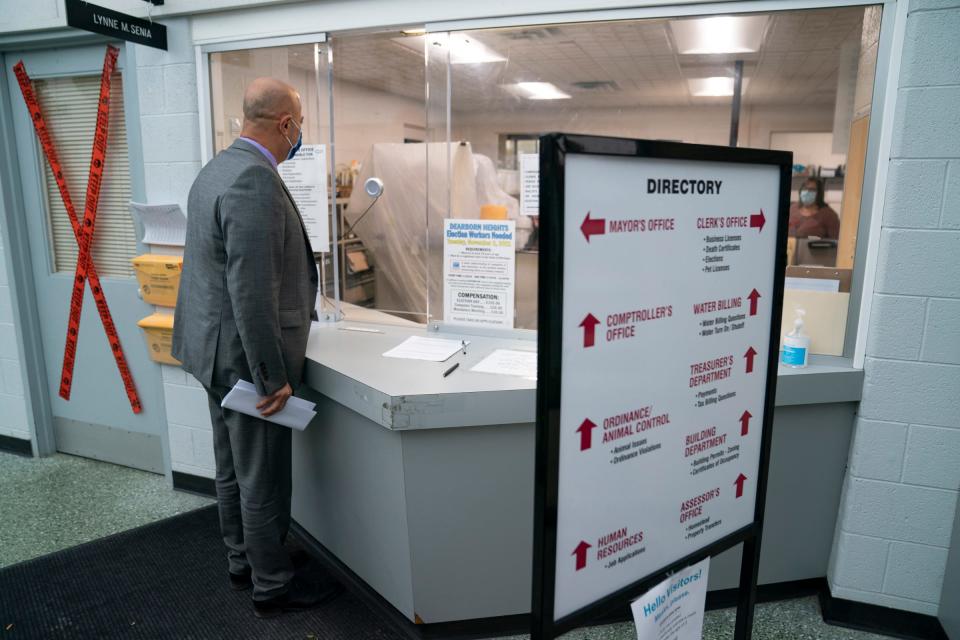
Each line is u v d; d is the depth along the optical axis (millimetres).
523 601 1855
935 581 1840
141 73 2496
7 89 2832
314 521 2223
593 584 917
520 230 2504
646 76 5055
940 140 1636
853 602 1917
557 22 1955
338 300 2473
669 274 917
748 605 1210
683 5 1834
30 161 2871
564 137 747
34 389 3025
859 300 1839
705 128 6582
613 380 875
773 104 6762
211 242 1708
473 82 5191
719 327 1015
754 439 1133
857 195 1902
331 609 1997
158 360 2646
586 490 874
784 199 1064
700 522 1065
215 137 2475
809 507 1936
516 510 1777
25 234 2945
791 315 1933
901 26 1637
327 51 2270
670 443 981
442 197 2432
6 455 3098
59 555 2260
